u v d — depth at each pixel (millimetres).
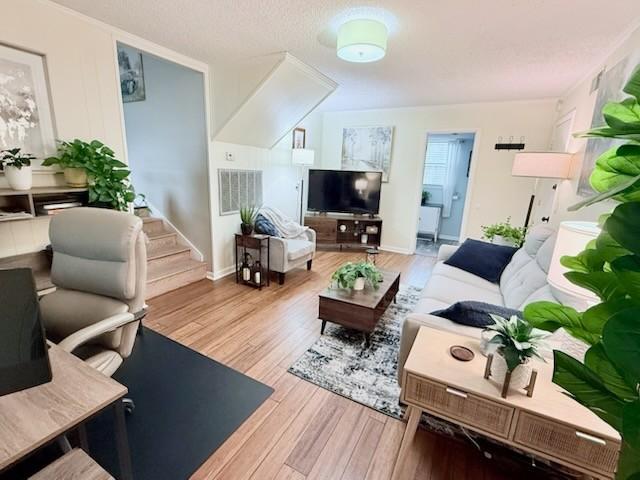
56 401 860
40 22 2084
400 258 5129
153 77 3582
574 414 1072
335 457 1515
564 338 1456
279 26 2287
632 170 707
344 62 2986
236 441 1590
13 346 948
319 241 5379
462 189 6629
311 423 1710
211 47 2742
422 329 1564
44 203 2225
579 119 3107
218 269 3867
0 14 1914
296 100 3619
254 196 4289
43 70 2145
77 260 1614
